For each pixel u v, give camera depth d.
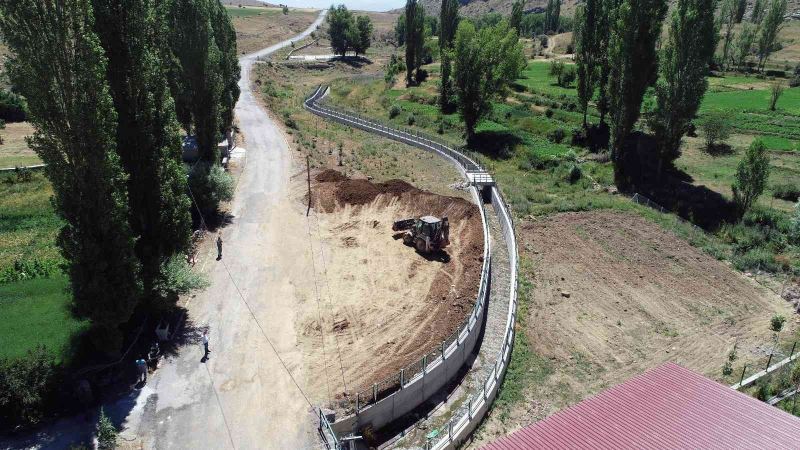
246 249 35.12
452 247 36.62
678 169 54.22
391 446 21.69
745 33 103.00
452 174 49.91
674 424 16.50
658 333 30.03
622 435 16.16
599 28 60.00
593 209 43.91
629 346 28.86
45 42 19.38
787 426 16.28
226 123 53.84
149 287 24.64
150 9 24.62
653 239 39.69
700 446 15.60
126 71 23.80
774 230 41.16
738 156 57.44
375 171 50.06
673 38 48.34
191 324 27.00
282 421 21.08
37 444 19.38
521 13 105.81
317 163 51.94
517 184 49.94
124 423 20.53
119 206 21.44
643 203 46.81
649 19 48.91
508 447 15.95
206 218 38.69
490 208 43.78
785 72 99.44
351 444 20.42
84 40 19.75
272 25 176.25
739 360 27.78
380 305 29.53
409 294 30.75
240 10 199.88
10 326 25.59
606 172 53.88
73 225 21.28
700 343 29.25
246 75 99.56
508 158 59.28
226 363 24.22
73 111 20.00
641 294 33.50
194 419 20.97
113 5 22.98
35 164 52.12
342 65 130.00
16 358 21.19
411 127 73.25
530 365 26.88
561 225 41.16
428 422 23.09
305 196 43.78
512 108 74.31
